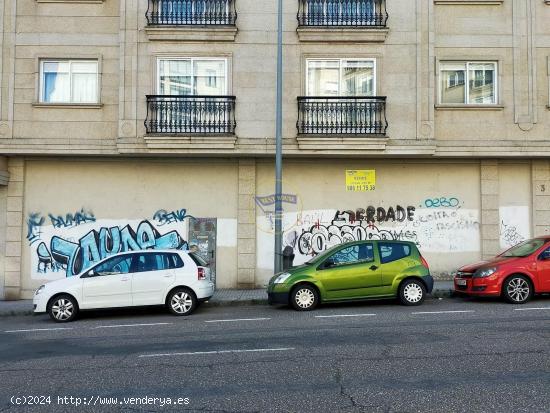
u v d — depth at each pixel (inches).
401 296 484.1
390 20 612.7
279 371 263.9
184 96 596.1
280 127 573.9
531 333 342.3
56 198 632.4
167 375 261.3
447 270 638.5
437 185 642.2
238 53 609.9
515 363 269.7
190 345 332.5
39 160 630.5
